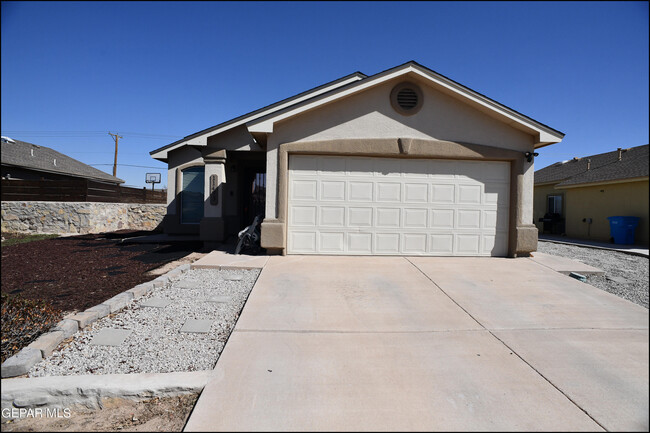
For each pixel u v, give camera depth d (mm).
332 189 7750
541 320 4484
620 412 2719
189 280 6051
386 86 7668
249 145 9789
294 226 7738
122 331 3984
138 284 5836
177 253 8828
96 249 9594
